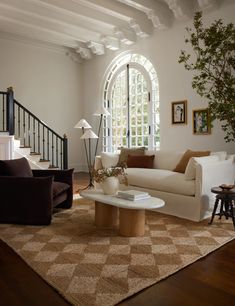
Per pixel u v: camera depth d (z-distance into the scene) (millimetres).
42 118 7699
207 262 2412
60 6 5254
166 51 5867
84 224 3385
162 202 2951
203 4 4930
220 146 5043
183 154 4617
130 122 7059
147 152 5219
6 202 3369
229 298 1876
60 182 3973
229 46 3775
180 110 5656
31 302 1829
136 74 6859
